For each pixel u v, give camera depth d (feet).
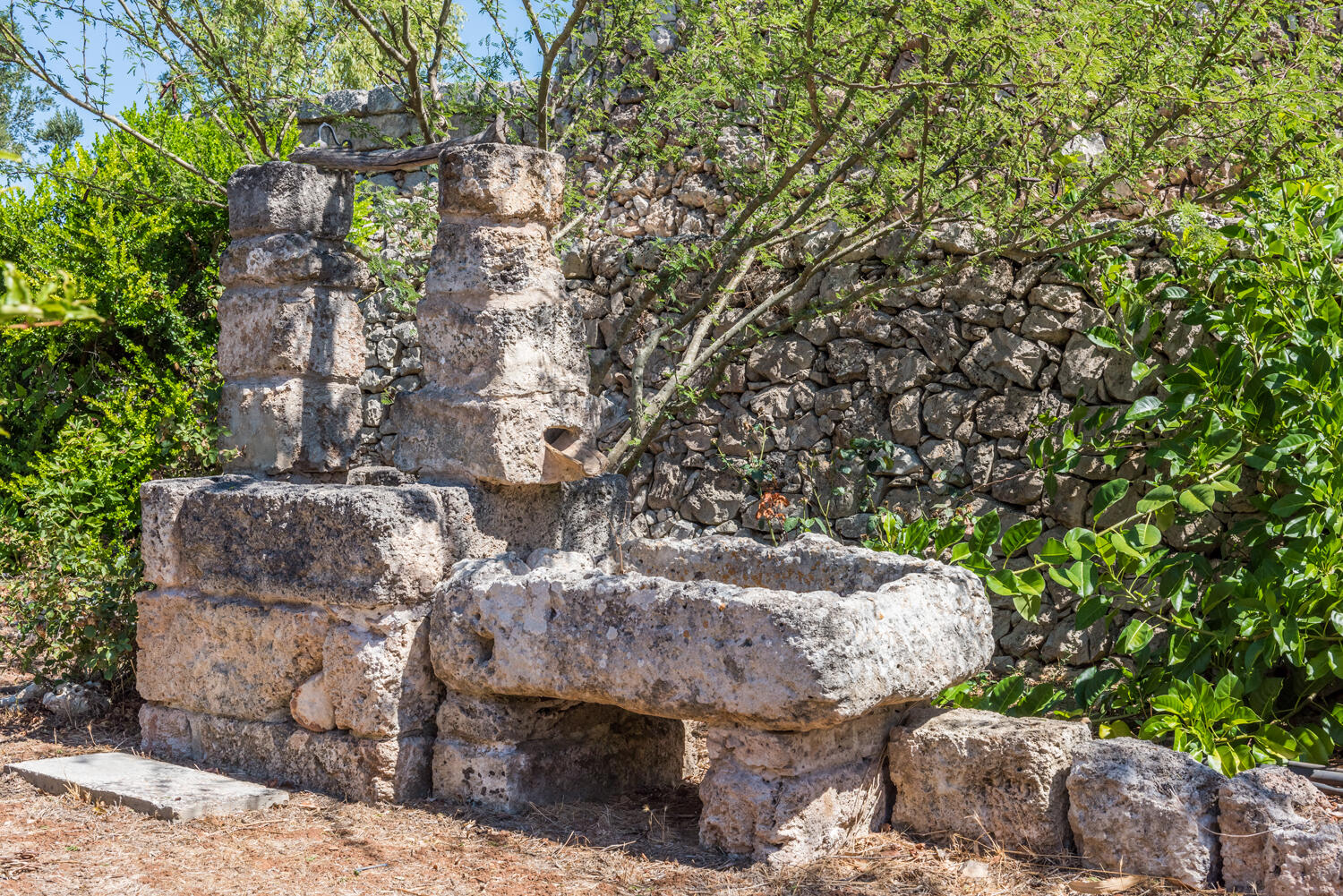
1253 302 15.66
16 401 25.11
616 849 11.10
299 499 12.96
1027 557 18.56
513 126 22.22
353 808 12.28
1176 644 14.87
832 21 14.94
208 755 13.93
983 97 14.83
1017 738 10.78
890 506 19.36
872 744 11.47
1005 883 10.05
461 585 12.37
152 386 22.02
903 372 19.48
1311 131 15.57
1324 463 14.48
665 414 19.74
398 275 20.81
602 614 11.35
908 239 19.36
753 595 10.48
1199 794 10.15
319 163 15.12
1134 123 15.05
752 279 20.86
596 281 22.41
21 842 11.07
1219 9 14.70
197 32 18.71
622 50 20.01
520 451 13.23
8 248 24.34
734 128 21.08
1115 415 18.08
